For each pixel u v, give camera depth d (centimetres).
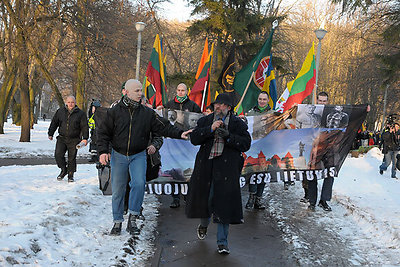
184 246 458
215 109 444
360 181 1007
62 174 776
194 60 3177
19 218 449
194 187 438
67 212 509
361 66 2755
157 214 606
